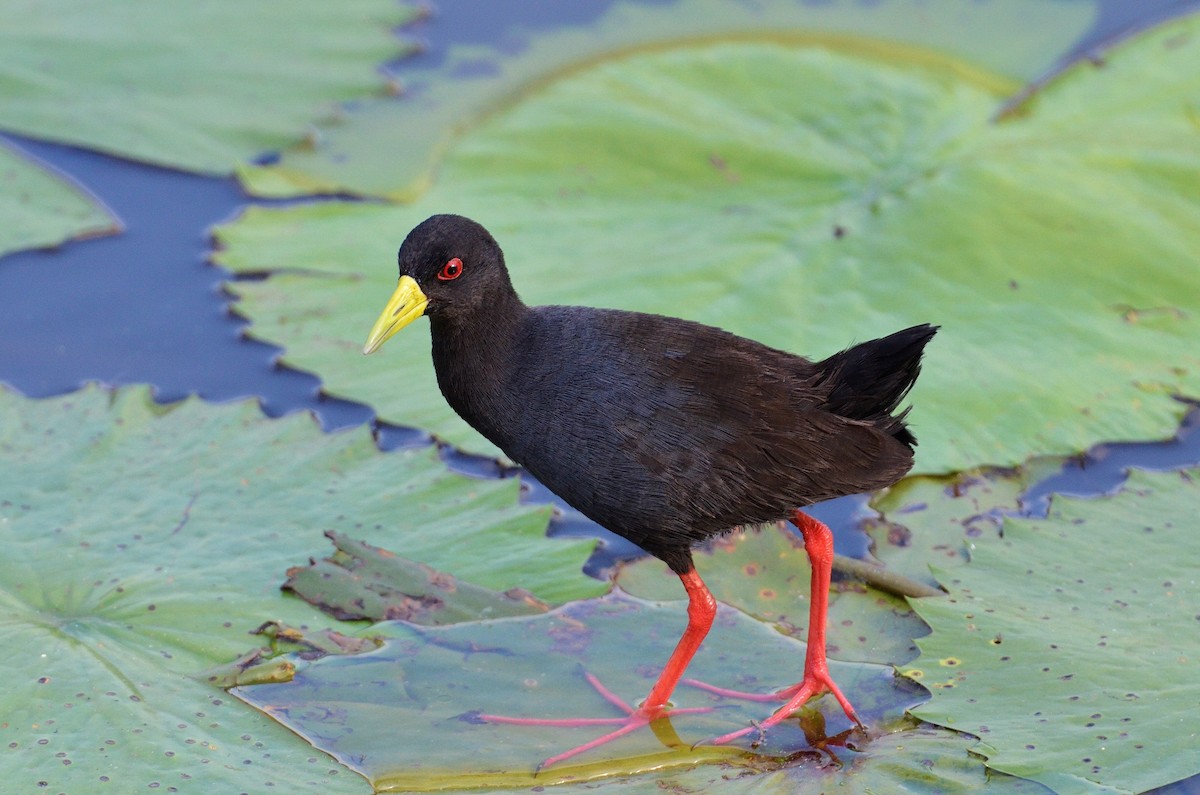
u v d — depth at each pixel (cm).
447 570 1102
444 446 1247
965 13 1767
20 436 1203
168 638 1009
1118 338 1308
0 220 1454
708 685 1015
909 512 1165
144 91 1653
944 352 1295
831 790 902
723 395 950
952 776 900
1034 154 1467
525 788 913
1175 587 1037
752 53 1669
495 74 1694
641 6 1820
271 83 1678
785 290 1343
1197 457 1202
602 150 1550
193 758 902
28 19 1747
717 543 1145
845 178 1480
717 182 1498
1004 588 1052
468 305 982
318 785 893
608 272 1374
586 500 978
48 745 898
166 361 1333
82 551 1080
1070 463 1202
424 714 979
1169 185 1433
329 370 1301
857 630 1059
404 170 1544
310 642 1028
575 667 1029
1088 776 873
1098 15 1744
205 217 1502
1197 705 918
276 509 1146
